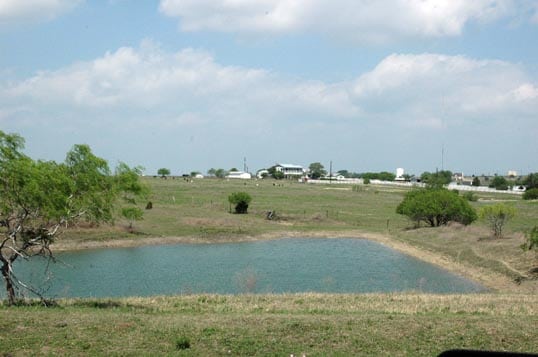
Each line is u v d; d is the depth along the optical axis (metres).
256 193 122.38
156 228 63.47
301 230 68.50
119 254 49.50
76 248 51.38
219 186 142.62
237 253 51.62
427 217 67.88
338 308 21.11
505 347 14.81
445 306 21.50
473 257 45.34
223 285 35.41
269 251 53.28
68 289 33.03
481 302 22.95
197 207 88.56
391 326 16.39
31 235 20.94
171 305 21.80
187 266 43.50
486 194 130.25
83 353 13.70
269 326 16.11
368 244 59.25
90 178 21.50
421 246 54.62
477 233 55.97
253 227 68.75
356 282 37.53
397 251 53.91
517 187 160.75
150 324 16.28
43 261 42.66
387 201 112.00
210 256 49.44
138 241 56.25
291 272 41.50
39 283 34.44
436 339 15.35
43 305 20.61
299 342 14.95
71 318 16.81
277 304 22.31
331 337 15.34
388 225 74.69
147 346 14.32
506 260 41.84
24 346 14.02
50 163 21.38
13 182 19.44
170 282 36.44
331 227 72.25
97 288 33.84
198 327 15.88
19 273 37.47
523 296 25.98
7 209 20.09
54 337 14.73
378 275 40.47
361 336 15.44
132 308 20.72
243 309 20.81
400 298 24.48
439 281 38.06
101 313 18.48
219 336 15.09
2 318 16.42
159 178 190.38
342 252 52.97
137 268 42.06
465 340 15.30
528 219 72.94
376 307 21.39
